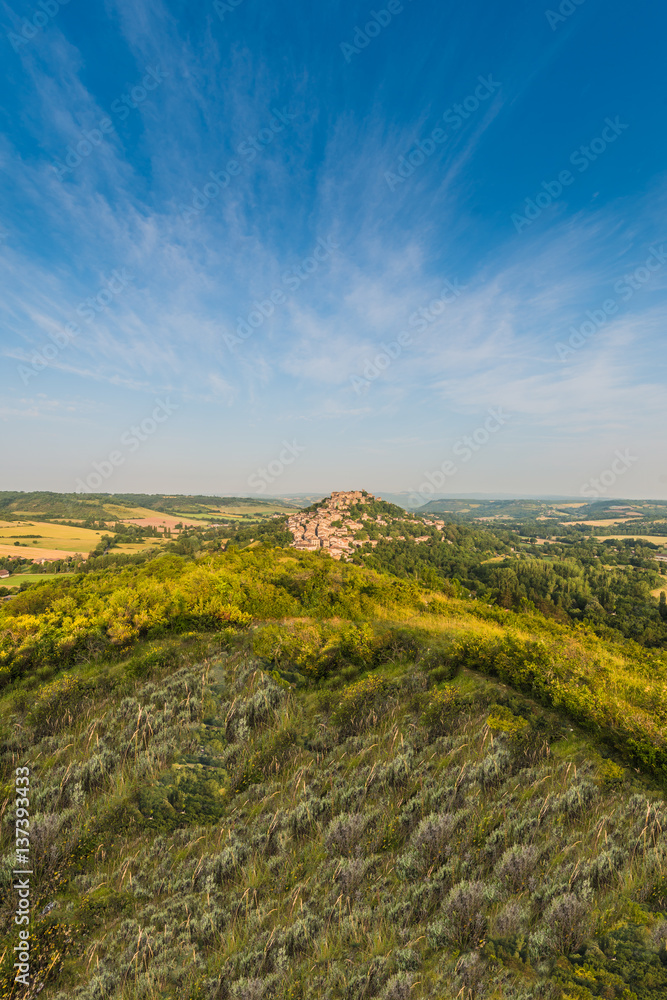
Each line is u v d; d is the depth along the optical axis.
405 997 3.72
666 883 4.57
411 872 5.07
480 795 6.13
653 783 6.14
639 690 8.16
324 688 9.15
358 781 6.60
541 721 7.51
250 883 5.28
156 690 8.98
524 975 3.85
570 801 5.81
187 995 4.05
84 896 5.14
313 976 4.07
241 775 6.95
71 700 8.70
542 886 4.66
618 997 3.55
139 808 6.36
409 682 8.86
